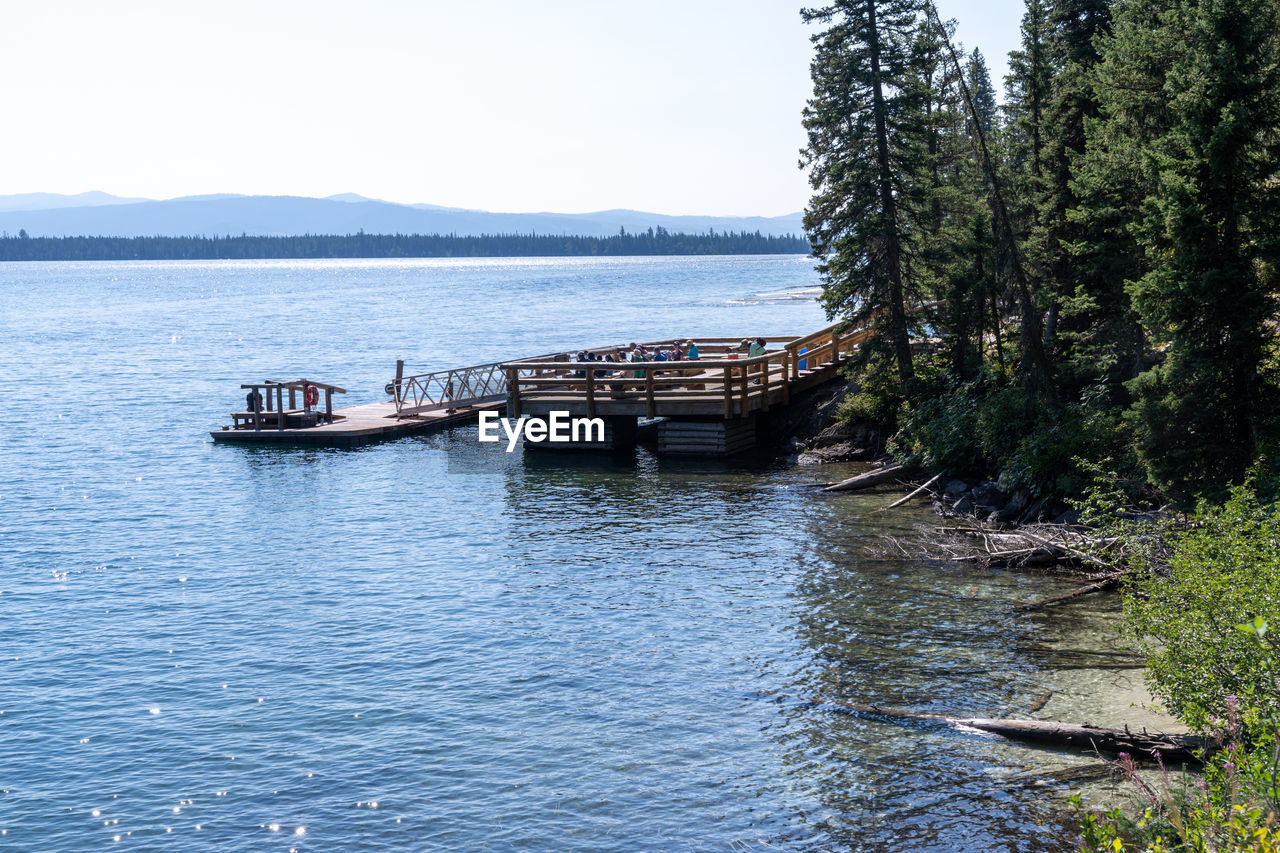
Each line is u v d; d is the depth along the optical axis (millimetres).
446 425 44312
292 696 16828
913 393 33562
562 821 12844
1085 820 9828
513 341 86938
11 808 13453
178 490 32750
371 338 93375
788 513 28312
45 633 20016
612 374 41406
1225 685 11914
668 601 21141
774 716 15695
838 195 34219
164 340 94938
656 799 13336
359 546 25938
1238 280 19844
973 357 33281
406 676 17562
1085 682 16266
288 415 43031
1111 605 19969
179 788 13914
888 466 32875
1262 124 20000
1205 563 13430
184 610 21266
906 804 12969
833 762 14180
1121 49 25562
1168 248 21391
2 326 116625
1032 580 21828
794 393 39188
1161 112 23688
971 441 29547
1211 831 8719
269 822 13000
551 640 19094
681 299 155750
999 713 15305
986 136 34656
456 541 26234
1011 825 12305
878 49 33375
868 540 25328
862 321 35406
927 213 34156
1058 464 25562
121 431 44594
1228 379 20406
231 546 26141
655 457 36844
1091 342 30453
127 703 16703
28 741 15383
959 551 23797
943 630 18969
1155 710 14859
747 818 12805
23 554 25625
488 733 15336
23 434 43906
